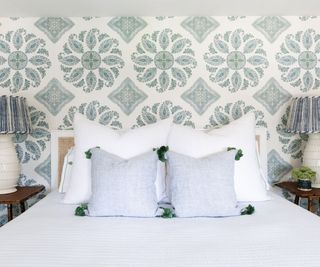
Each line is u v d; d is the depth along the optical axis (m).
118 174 1.67
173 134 1.98
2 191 2.13
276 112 2.43
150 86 2.40
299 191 2.14
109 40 2.39
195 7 2.21
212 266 1.06
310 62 2.43
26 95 2.38
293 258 1.11
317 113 2.13
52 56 2.38
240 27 2.40
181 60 2.40
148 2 2.11
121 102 2.40
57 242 1.27
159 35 2.39
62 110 2.39
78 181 1.87
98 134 1.93
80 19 2.38
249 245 1.23
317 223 1.48
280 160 2.44
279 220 1.54
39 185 2.39
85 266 1.06
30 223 1.50
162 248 1.21
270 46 2.41
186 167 1.72
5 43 2.37
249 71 2.42
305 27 2.42
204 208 1.63
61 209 1.76
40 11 2.25
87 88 2.39
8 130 2.04
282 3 2.15
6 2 2.08
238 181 1.87
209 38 2.40
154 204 1.68
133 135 1.95
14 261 1.10
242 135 1.98
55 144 2.38
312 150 2.25
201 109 2.42
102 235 1.36
